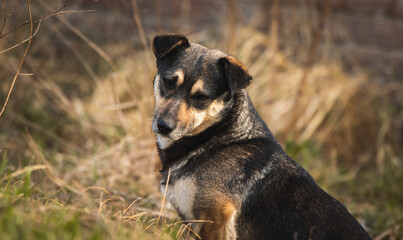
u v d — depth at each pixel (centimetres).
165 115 462
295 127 839
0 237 313
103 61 967
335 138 927
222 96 482
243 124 487
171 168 494
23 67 803
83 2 1008
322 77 955
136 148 729
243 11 1041
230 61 471
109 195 578
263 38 973
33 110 814
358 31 1031
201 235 455
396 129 961
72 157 697
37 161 616
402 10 1026
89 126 812
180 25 1042
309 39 984
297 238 424
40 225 350
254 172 460
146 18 1036
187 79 477
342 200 758
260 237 443
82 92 923
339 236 420
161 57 486
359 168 891
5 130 743
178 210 489
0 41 802
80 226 375
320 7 1013
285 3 1009
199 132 486
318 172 817
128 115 834
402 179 841
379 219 693
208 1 1050
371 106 955
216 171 464
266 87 932
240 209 451
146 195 612
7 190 415
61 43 1002
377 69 1029
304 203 438
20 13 885
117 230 386
